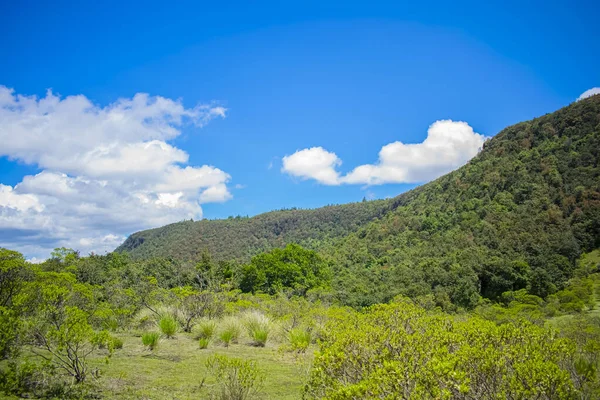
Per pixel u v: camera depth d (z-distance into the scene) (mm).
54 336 5418
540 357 3746
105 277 23031
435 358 3576
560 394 3307
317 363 4266
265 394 6078
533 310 19625
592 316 18250
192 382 6281
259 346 10414
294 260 44500
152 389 5766
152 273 32438
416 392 3268
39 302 6430
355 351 4375
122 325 12109
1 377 4789
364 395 3439
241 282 43031
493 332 4492
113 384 5824
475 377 3693
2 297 7141
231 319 12156
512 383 3361
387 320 5199
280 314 14922
